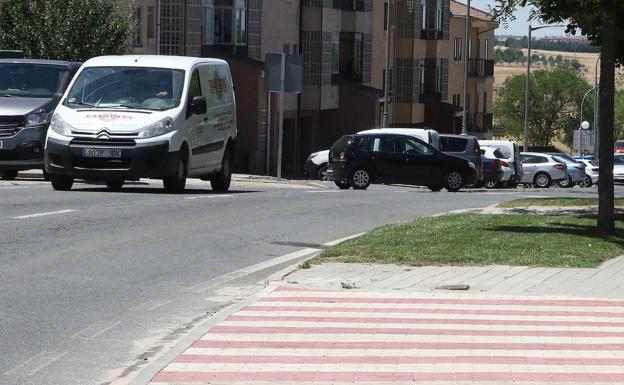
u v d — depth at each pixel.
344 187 45.56
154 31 60.31
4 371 10.76
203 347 11.62
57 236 19.05
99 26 44.66
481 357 11.23
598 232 21.28
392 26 89.81
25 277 15.38
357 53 80.81
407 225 21.98
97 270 16.25
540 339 12.09
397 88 91.69
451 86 104.94
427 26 94.94
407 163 44.62
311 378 10.42
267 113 60.50
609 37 20.78
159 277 16.08
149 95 28.58
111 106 28.30
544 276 16.31
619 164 72.00
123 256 17.56
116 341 12.13
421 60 93.81
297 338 12.04
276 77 44.41
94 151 27.34
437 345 11.74
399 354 11.34
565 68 159.50
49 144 27.67
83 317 13.21
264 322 12.85
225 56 62.81
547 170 70.38
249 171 61.97
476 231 20.78
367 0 81.75
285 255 18.80
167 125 27.83
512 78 158.50
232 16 64.19
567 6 20.73
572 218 24.12
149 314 13.58
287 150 72.56
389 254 17.72
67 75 32.88
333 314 13.34
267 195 30.33
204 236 20.34
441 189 46.38
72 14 44.22
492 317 13.25
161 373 10.57
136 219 21.98
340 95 78.00
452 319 13.11
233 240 20.17
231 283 15.91
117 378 10.62
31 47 43.91
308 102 72.94
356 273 16.41
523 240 19.47
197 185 36.72
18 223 20.20
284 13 70.25
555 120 156.88
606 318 13.28
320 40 73.38
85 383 10.44
